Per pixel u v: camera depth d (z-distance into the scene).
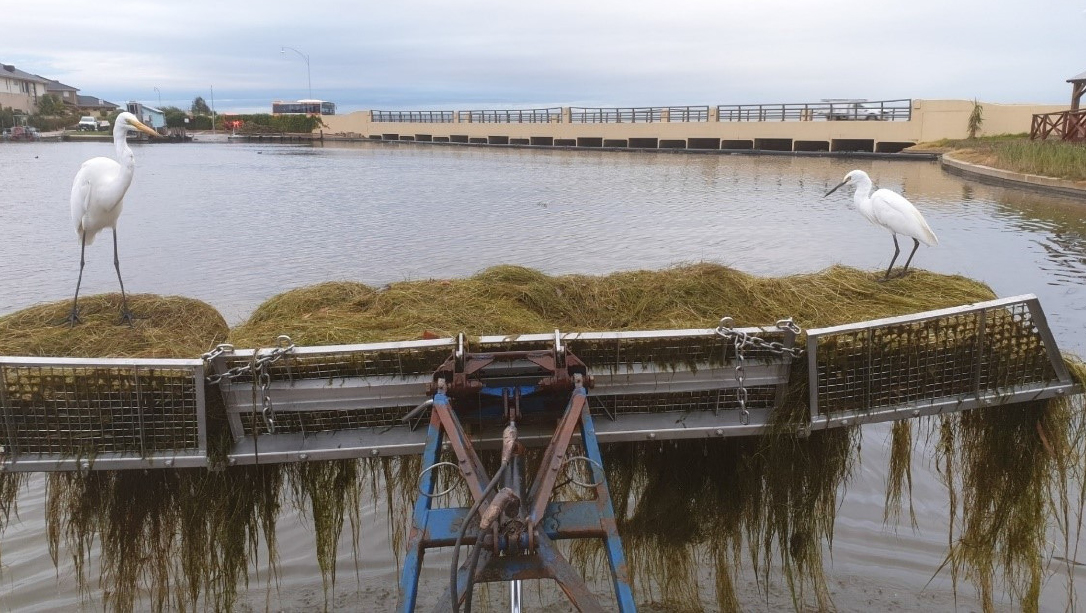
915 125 36.91
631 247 13.55
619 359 3.27
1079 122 26.22
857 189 5.36
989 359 3.35
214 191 23.88
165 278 10.98
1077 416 3.49
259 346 3.41
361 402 3.16
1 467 3.02
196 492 3.40
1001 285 10.07
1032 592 3.75
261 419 3.24
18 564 4.29
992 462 3.64
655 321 3.86
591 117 51.47
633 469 3.78
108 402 3.05
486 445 3.21
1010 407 3.53
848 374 3.29
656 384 3.26
